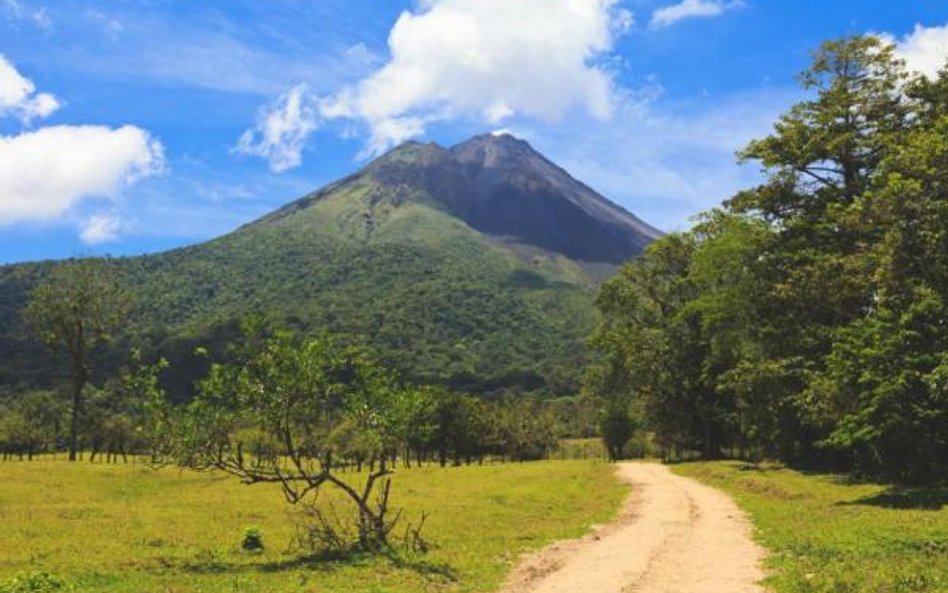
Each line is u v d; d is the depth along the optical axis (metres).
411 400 23.45
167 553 23.23
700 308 58.97
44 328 82.31
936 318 29.88
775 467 51.81
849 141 45.53
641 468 66.06
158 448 21.97
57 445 121.19
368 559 20.66
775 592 15.19
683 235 72.38
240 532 28.28
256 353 22.33
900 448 35.31
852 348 33.06
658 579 16.91
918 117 44.47
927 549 18.08
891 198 28.05
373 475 23.52
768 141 49.00
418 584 16.89
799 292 43.59
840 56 47.75
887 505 28.48
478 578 17.59
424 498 40.53
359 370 23.39
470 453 102.25
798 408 46.88
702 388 70.94
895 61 46.44
